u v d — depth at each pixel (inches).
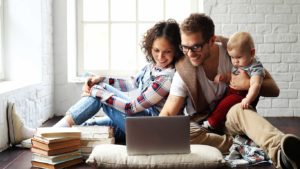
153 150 92.4
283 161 85.8
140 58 193.5
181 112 106.9
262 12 180.2
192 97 100.5
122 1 190.5
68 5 187.2
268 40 181.3
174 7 190.9
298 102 183.0
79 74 192.1
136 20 191.2
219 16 180.2
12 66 161.8
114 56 193.5
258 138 92.0
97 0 190.5
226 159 100.6
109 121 120.3
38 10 160.4
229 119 100.8
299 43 181.2
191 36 96.9
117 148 95.7
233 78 104.9
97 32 191.9
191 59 99.0
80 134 102.4
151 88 104.9
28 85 142.3
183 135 92.3
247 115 96.2
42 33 163.6
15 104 128.3
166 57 104.7
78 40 191.9
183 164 90.5
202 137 103.0
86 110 109.5
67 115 110.1
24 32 160.7
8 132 121.0
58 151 97.3
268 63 182.4
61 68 185.2
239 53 102.7
